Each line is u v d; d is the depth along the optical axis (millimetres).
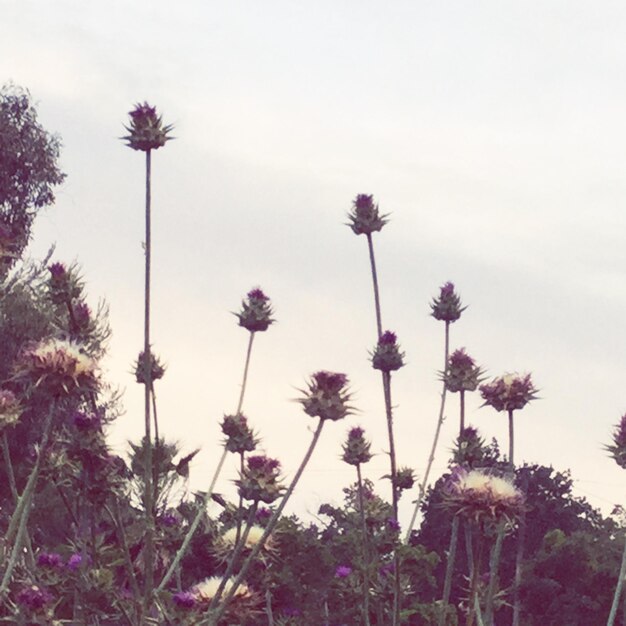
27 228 42656
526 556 37719
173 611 7277
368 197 11695
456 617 11070
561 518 41156
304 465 7086
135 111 8602
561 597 27734
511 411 10062
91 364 7117
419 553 11508
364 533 10562
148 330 7977
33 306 30203
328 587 12172
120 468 8398
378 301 11609
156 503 8594
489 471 7324
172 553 9844
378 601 10883
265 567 9305
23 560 8141
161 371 9102
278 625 11516
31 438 23172
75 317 8938
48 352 7047
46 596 7477
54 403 7051
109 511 8273
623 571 8703
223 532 9945
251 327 10344
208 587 7555
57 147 43312
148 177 8383
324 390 7324
